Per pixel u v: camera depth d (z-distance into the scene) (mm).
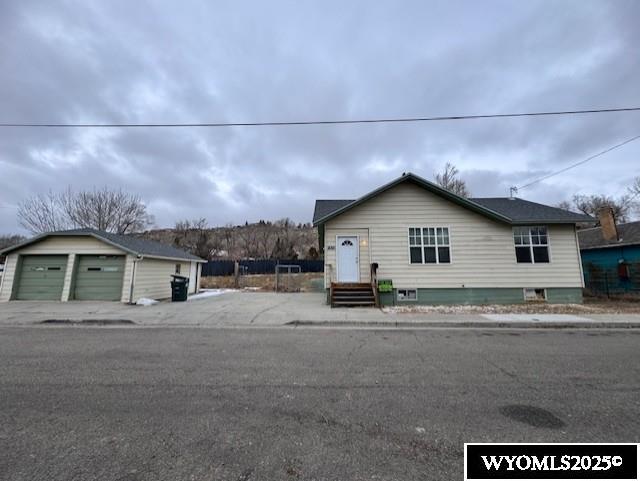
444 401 3627
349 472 2340
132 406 3445
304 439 2797
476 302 12812
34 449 2596
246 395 3777
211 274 31609
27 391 3854
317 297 16219
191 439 2777
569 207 40188
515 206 15188
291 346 6297
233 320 9164
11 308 11328
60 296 13758
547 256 13195
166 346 6266
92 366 4887
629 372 4660
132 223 31875
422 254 13109
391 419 3188
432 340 6852
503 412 3352
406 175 13023
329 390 3951
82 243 13953
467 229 13219
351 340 6852
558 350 5973
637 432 2975
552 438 2861
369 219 13320
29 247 13969
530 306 11844
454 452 2629
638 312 10367
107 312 10477
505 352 5828
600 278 17594
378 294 12508
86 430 2918
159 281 15859
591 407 3480
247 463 2438
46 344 6395
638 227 17250
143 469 2350
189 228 49562
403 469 2389
